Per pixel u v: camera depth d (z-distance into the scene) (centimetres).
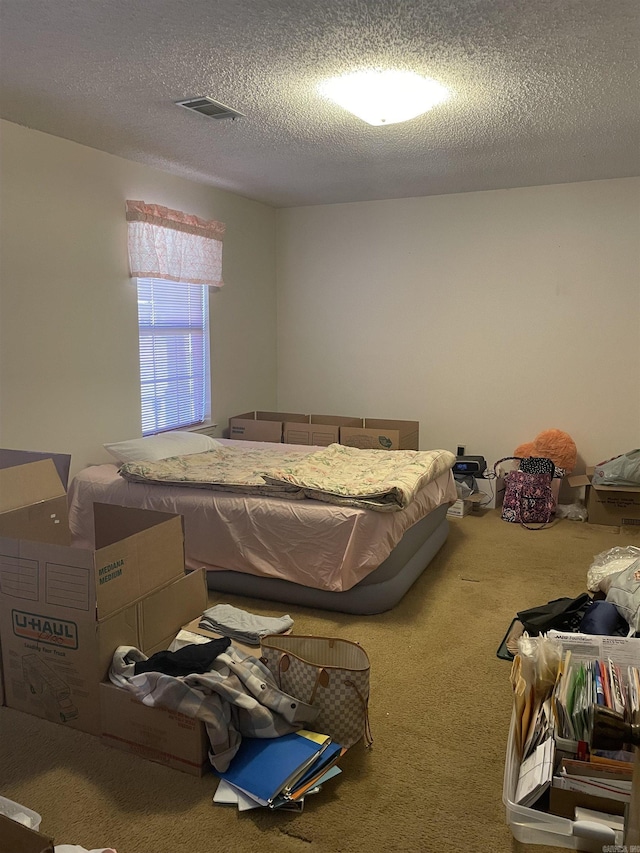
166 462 374
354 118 318
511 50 241
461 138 352
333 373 562
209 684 197
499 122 324
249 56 247
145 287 429
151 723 202
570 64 253
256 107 303
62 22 220
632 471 429
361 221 533
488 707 233
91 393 384
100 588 208
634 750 171
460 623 299
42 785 193
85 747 211
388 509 297
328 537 302
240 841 173
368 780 197
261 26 222
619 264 461
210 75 266
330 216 544
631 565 280
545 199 473
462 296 508
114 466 382
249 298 536
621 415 475
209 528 326
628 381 470
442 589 338
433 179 450
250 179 451
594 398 480
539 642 210
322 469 359
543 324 487
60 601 213
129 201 397
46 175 345
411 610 312
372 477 339
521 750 190
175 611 244
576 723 179
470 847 172
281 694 205
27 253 337
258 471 358
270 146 368
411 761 205
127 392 412
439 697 240
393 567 312
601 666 199
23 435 343
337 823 179
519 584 344
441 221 506
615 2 204
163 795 189
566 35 228
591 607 264
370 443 463
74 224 364
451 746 212
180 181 444
